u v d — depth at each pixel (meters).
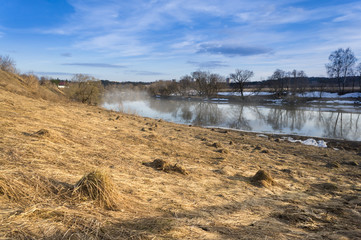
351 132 23.52
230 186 6.55
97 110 22.48
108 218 3.35
